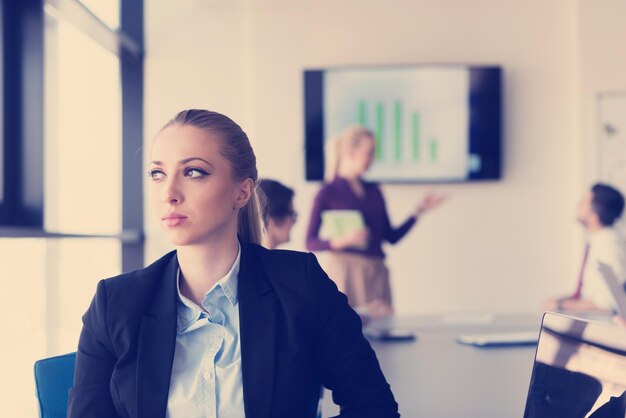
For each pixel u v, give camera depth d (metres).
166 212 1.10
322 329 1.18
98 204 4.20
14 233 2.68
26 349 2.96
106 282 1.18
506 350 2.25
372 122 4.77
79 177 3.82
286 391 1.12
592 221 3.49
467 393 1.63
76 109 3.77
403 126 4.77
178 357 1.14
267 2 4.77
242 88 4.80
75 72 3.76
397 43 4.78
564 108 4.75
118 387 1.11
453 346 2.34
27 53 2.95
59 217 3.51
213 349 1.13
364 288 3.88
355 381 1.20
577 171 4.68
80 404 1.12
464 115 4.75
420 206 4.17
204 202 1.09
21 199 2.96
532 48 4.76
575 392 1.06
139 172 4.71
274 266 1.20
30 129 2.96
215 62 4.79
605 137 4.61
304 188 4.77
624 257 3.40
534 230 4.76
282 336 1.15
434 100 4.76
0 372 2.70
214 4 4.78
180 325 1.15
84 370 1.14
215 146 1.11
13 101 2.94
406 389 1.68
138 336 1.13
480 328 2.75
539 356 1.18
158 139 1.12
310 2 4.77
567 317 1.13
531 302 4.75
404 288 4.78
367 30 4.77
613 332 1.00
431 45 4.77
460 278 4.77
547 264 4.75
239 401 1.12
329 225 3.81
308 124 4.75
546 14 4.75
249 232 1.30
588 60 4.63
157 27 4.77
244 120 4.80
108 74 4.46
